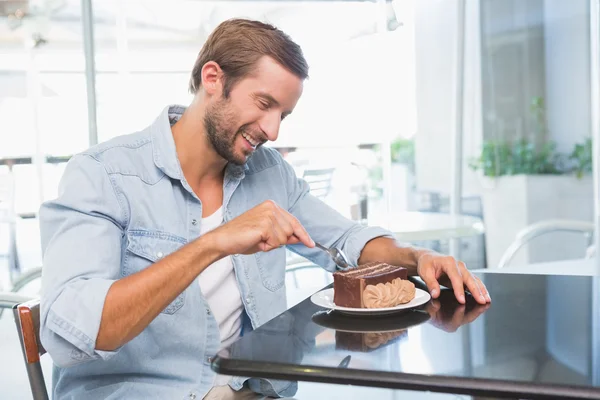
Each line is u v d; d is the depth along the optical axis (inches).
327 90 126.7
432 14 140.9
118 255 42.3
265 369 28.3
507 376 26.3
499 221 155.1
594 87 123.0
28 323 39.6
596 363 27.7
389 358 29.0
